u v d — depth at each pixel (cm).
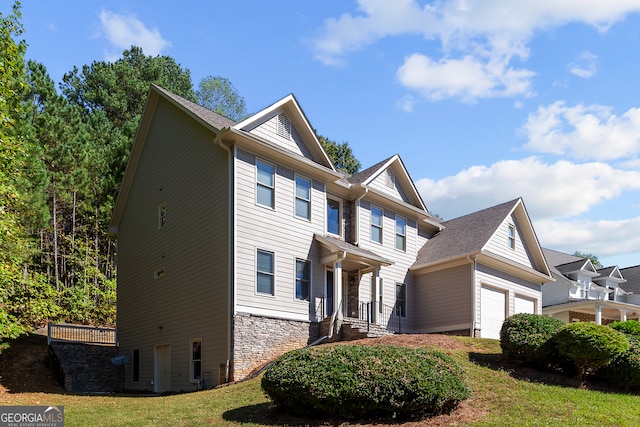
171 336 1825
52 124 2980
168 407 1186
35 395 1534
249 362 1554
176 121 1967
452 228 2545
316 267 1845
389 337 1584
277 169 1767
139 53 4947
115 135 3603
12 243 1920
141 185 2162
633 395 1205
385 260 1958
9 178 1622
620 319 3478
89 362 2017
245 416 1026
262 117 1728
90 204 3216
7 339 2162
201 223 1745
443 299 2223
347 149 4875
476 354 1425
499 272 2322
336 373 952
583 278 3594
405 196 2361
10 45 1523
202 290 1695
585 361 1241
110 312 3052
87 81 4450
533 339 1313
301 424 947
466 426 908
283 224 1752
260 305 1623
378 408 938
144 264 2064
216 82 5006
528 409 1009
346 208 2091
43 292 2538
